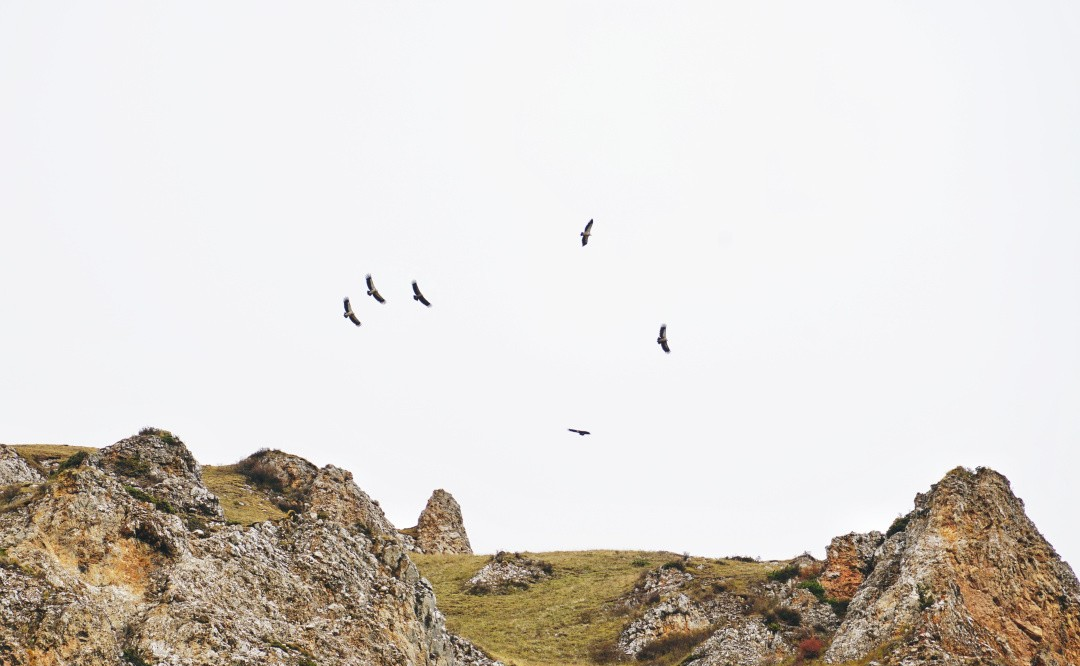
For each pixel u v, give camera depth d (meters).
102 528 37.19
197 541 39.75
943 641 47.19
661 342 39.22
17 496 38.25
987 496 54.16
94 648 32.88
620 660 60.78
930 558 51.62
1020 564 52.31
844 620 53.34
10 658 30.73
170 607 35.69
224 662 35.12
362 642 40.62
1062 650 49.47
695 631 61.56
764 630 55.94
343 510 49.03
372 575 44.47
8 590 32.56
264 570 40.69
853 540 61.03
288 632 38.84
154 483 45.34
